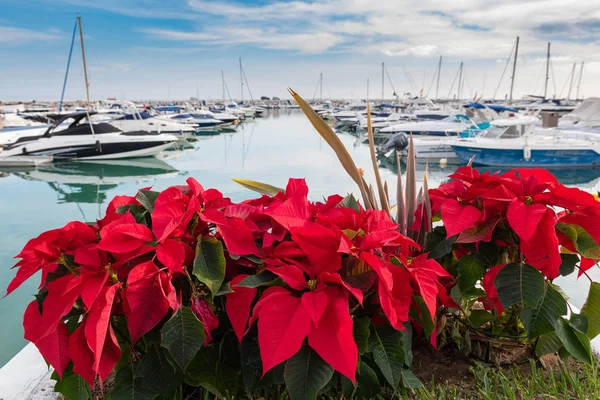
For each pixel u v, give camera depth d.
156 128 24.06
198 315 1.21
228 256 1.37
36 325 1.15
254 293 1.23
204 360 1.31
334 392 1.43
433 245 1.58
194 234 1.33
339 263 1.21
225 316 1.37
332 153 20.25
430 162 17.11
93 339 1.05
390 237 1.26
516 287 1.33
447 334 1.75
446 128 20.08
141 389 1.25
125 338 1.29
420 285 1.22
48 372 1.78
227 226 1.27
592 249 1.35
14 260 6.61
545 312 1.34
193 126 28.69
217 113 39.91
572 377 1.52
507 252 1.51
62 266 1.27
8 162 16.42
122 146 17.70
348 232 1.27
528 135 16.05
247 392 1.27
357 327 1.25
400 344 1.35
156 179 14.45
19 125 29.77
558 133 17.53
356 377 1.32
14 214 9.98
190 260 1.29
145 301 1.12
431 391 1.46
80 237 1.30
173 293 1.13
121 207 1.51
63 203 11.12
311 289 1.16
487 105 22.27
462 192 1.60
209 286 1.17
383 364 1.27
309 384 1.14
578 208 1.36
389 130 20.53
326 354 1.08
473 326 1.66
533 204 1.34
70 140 17.19
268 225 1.45
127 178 14.69
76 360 1.13
